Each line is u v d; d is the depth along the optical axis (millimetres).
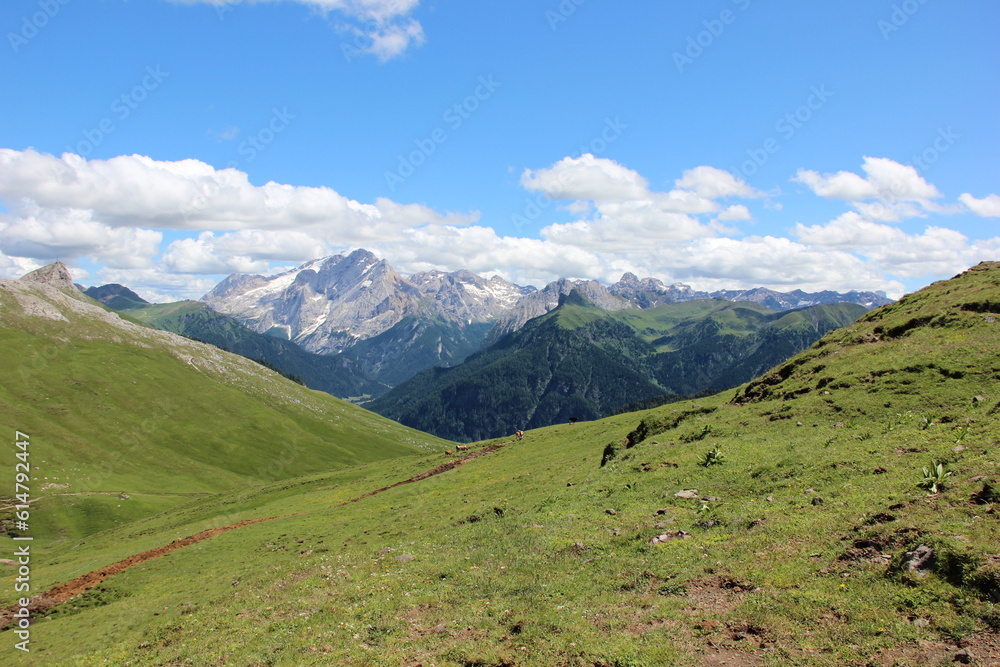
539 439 95938
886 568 18531
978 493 20906
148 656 28094
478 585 27453
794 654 15812
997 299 51938
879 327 58156
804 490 28547
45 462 157625
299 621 27125
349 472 123875
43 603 53094
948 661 13961
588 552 28328
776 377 59000
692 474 37188
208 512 109562
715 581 21469
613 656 17594
